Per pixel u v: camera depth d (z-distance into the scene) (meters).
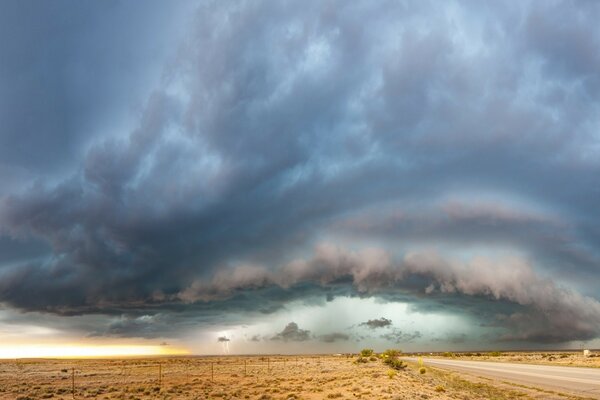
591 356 115.75
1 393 43.88
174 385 49.22
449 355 164.62
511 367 69.12
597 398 31.28
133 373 72.44
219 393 40.00
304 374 62.28
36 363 116.44
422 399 31.75
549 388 37.44
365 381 44.44
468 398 32.50
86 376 66.38
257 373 68.31
